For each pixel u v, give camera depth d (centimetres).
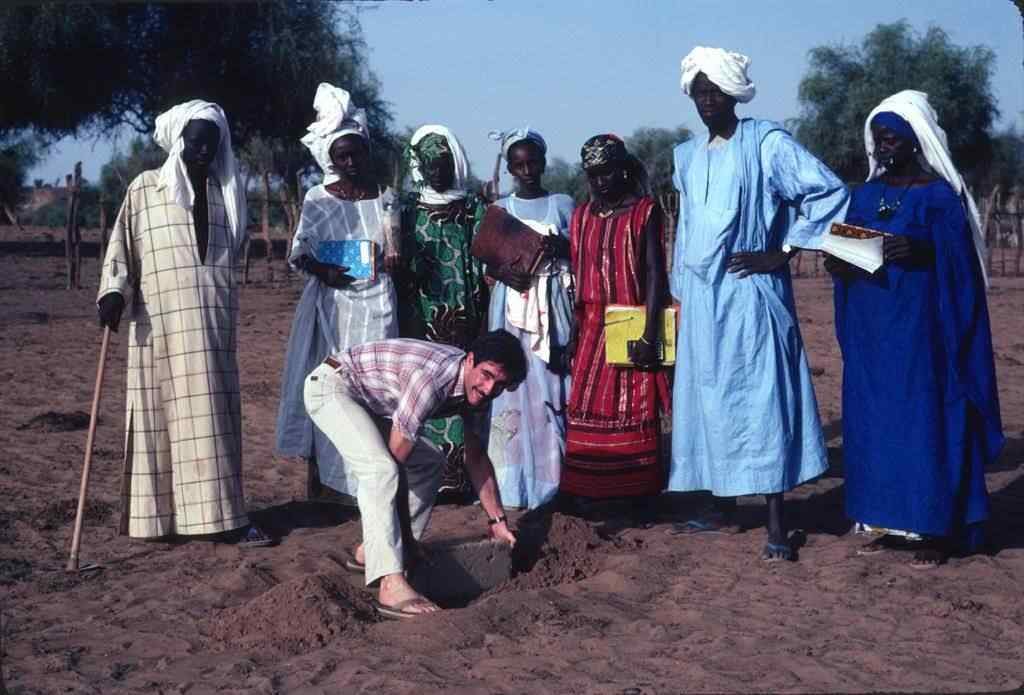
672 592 515
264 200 2567
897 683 401
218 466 596
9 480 740
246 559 573
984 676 407
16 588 532
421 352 500
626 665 423
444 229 679
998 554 568
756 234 572
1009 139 4794
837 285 572
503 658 432
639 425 625
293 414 657
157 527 602
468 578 526
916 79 4366
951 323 539
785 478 564
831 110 4606
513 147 669
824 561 557
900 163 556
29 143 4003
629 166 630
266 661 439
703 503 688
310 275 657
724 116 579
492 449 658
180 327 593
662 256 619
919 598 496
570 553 561
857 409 557
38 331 1584
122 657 445
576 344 639
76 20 2980
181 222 595
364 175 664
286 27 3234
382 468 491
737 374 565
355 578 538
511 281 637
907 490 539
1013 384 1098
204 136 585
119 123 3369
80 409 1003
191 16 3178
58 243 3797
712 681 405
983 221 2886
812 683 402
